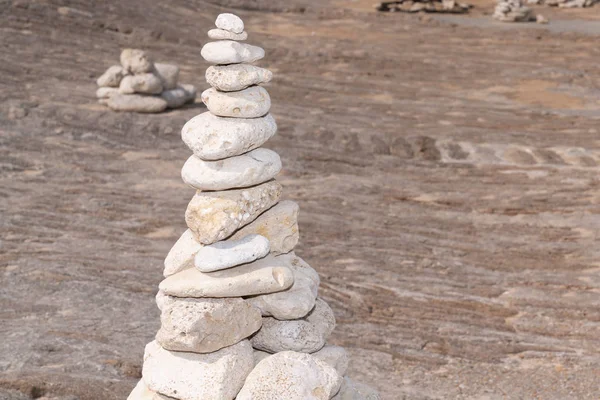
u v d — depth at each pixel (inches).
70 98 943.0
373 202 716.0
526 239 641.0
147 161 794.8
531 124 972.6
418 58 1291.8
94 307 468.8
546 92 1124.5
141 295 495.2
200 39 1309.1
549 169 811.4
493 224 673.0
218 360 229.8
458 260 593.9
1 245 565.6
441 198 731.4
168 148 837.8
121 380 371.6
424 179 783.1
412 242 625.9
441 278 559.2
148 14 1359.5
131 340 423.2
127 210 663.1
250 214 238.7
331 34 1451.8
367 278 551.5
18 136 818.2
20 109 876.6
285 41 1373.0
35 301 471.8
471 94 1111.0
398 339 458.6
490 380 412.5
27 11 1205.7
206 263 229.3
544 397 393.4
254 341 246.4
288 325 241.8
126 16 1316.4
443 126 954.1
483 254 607.8
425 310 503.8
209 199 235.0
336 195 727.7
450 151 862.5
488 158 845.2
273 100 1028.5
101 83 932.0
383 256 593.9
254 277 230.8
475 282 554.6
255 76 234.4
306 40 1390.3
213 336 227.9
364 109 1018.7
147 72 927.7
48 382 355.6
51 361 386.6
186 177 237.1
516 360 440.5
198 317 225.8
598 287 550.6
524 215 693.9
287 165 795.4
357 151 855.1
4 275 510.6
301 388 222.8
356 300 509.7
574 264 591.8
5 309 457.7
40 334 419.5
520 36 1456.7
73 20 1233.4
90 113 896.3
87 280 511.8
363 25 1536.7
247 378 227.8
